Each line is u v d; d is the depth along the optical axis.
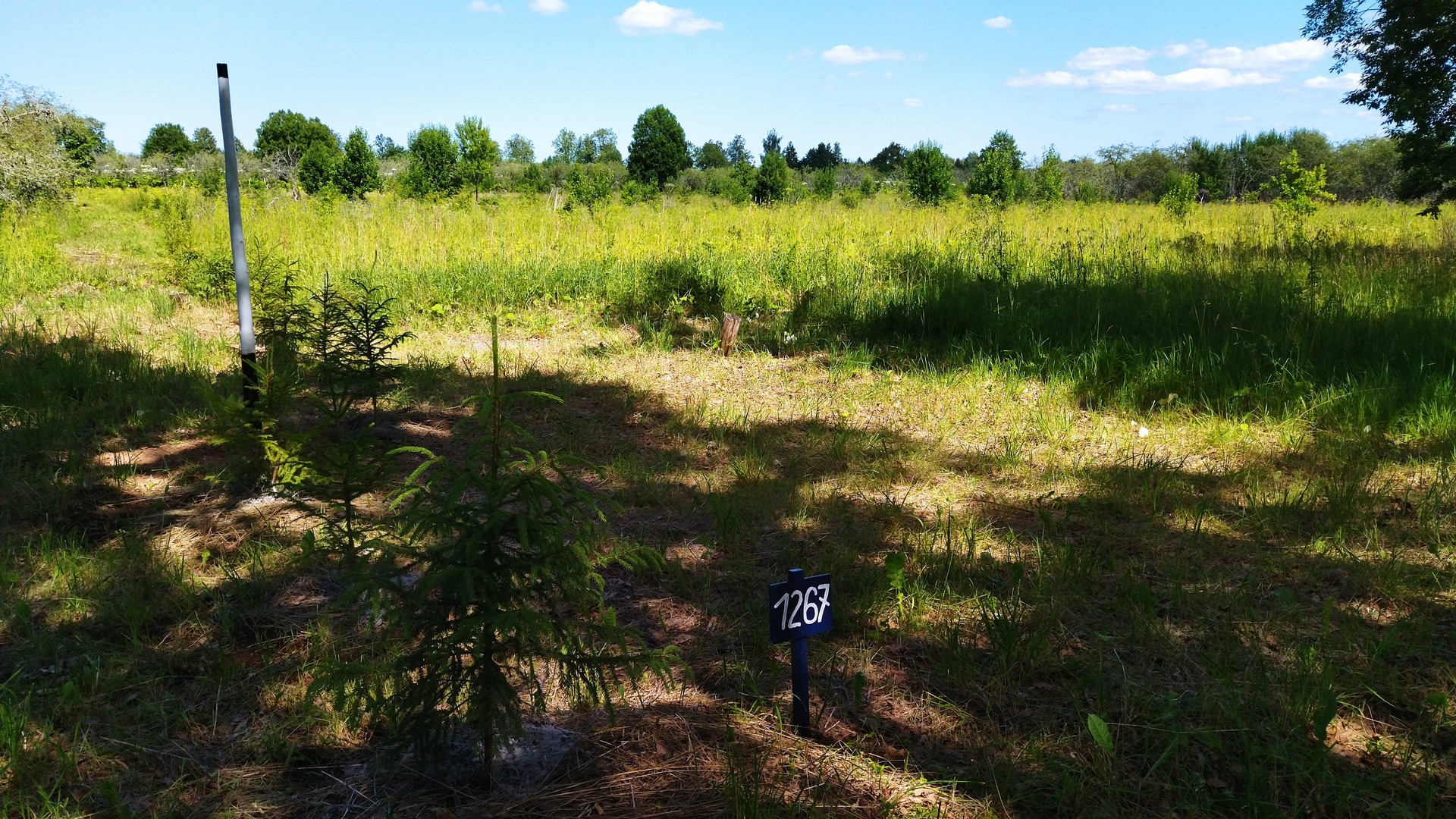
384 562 2.61
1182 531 4.59
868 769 2.78
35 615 3.70
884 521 4.76
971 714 3.10
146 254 15.81
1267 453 5.74
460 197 20.41
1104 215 20.80
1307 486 5.02
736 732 2.95
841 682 3.31
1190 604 3.80
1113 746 2.79
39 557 4.18
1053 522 4.75
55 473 5.31
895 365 8.39
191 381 7.36
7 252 13.66
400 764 2.81
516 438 6.14
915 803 2.62
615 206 19.98
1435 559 4.18
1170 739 2.91
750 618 3.75
